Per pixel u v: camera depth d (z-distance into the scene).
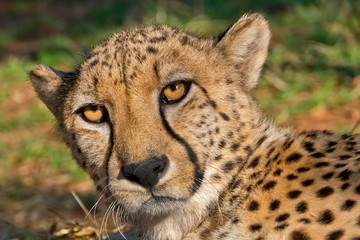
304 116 16.92
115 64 8.42
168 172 8.08
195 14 26.19
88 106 8.66
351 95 17.33
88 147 8.84
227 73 8.97
